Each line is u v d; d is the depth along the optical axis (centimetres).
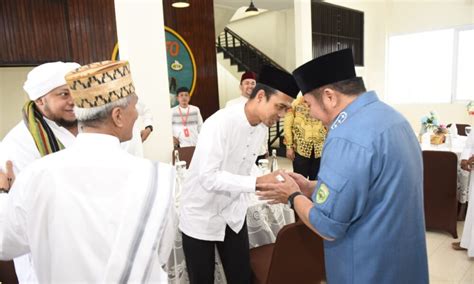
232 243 149
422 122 368
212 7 501
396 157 90
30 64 378
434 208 282
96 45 405
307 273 132
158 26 263
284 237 120
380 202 92
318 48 583
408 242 96
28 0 370
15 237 77
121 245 73
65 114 121
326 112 104
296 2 477
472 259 243
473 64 564
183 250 151
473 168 238
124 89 78
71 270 74
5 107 407
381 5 661
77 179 74
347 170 89
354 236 97
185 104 392
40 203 73
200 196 140
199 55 494
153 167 81
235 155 143
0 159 121
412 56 643
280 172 125
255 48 789
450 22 579
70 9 389
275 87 125
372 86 690
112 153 77
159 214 76
